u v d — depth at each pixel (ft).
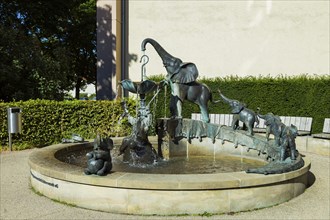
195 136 24.63
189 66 24.03
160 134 24.39
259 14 49.83
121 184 14.70
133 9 55.06
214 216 14.61
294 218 14.60
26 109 34.09
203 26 52.31
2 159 28.09
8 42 44.34
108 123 39.04
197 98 24.62
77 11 80.33
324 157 30.17
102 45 54.03
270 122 21.72
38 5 55.31
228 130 24.14
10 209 15.65
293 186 17.37
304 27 47.98
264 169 16.38
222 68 51.70
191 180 14.74
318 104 38.52
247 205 15.38
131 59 55.42
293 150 19.13
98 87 54.54
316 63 47.75
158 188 14.46
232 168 21.22
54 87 47.70
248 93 42.19
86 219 14.24
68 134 36.58
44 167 17.25
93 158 15.67
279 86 40.68
